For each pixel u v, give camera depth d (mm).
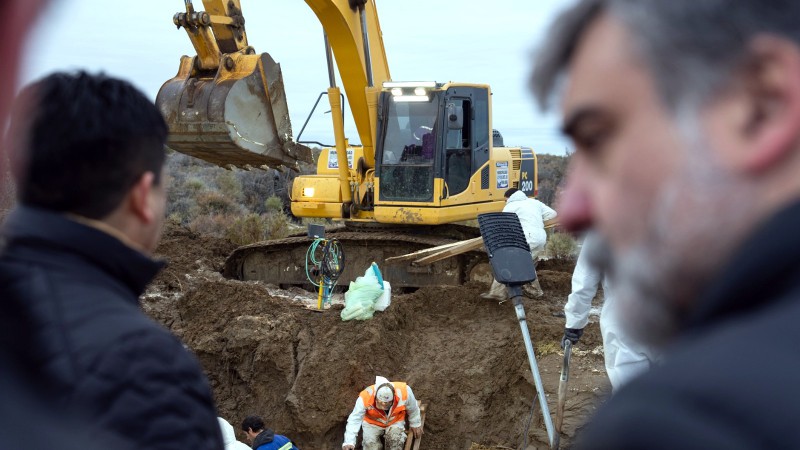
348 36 11883
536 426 9266
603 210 675
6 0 467
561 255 14766
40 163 1422
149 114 1551
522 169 16234
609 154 662
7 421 723
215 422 1407
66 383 1178
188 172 36500
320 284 11312
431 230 12586
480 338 10750
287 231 18672
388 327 10891
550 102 698
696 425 512
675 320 657
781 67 584
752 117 599
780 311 554
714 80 598
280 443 7301
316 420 10219
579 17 670
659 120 624
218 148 10523
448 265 11969
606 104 645
